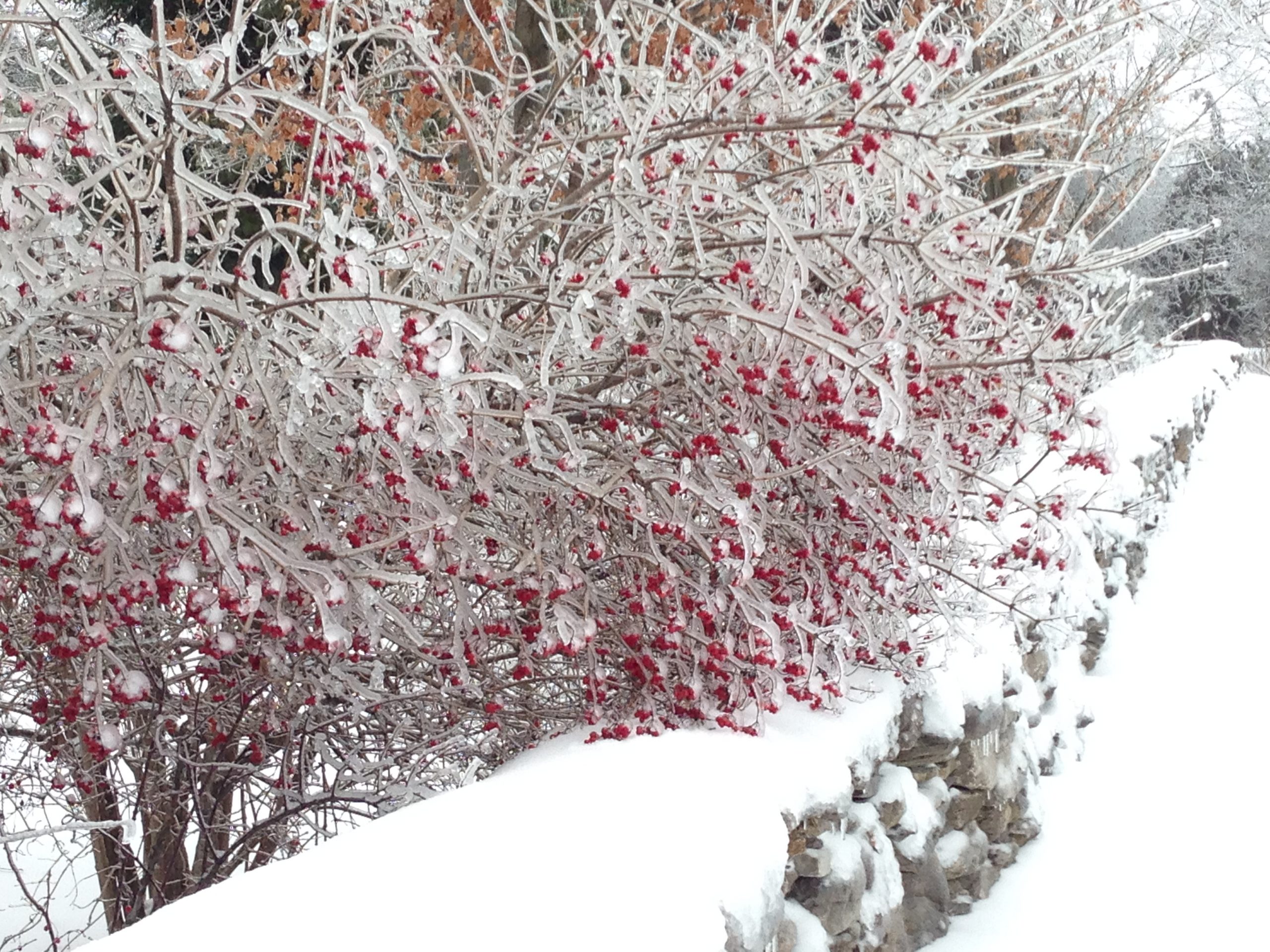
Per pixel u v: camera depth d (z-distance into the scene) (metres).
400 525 2.75
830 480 3.03
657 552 2.71
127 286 2.50
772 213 2.45
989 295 3.02
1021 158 3.16
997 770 3.88
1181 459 10.32
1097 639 5.87
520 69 4.86
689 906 1.98
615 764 2.52
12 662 3.30
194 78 2.14
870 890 2.92
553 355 2.94
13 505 2.19
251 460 2.81
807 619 2.89
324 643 2.65
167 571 2.49
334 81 2.88
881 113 2.75
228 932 1.73
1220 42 7.99
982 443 3.46
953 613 3.35
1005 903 3.64
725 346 2.82
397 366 2.20
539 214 3.09
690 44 3.63
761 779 2.51
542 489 2.85
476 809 2.25
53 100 2.24
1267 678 5.74
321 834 3.41
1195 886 3.74
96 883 4.14
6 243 2.11
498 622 2.93
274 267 6.20
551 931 1.80
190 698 3.29
